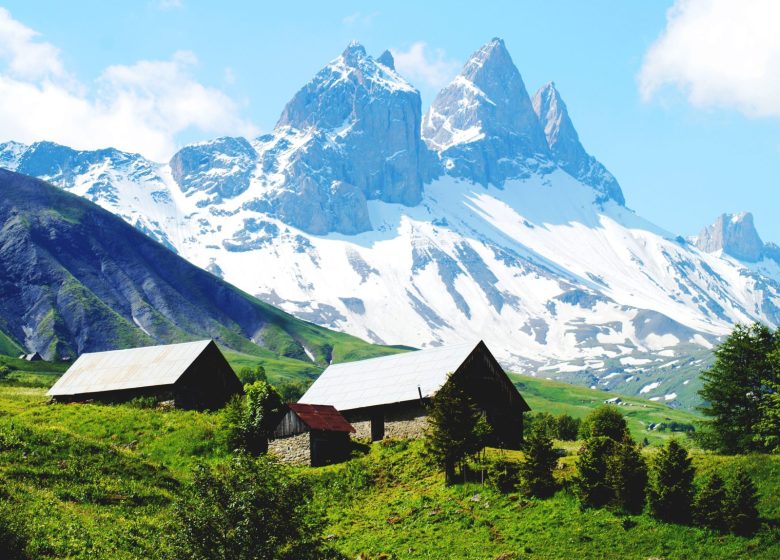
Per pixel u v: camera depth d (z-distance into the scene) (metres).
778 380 90.81
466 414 85.69
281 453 100.62
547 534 72.06
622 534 70.12
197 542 48.50
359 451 101.94
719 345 95.31
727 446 90.94
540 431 82.62
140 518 72.06
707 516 68.81
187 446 102.19
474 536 73.75
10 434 84.69
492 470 83.94
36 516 66.25
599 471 76.25
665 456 72.94
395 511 81.62
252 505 49.56
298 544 50.28
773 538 66.06
